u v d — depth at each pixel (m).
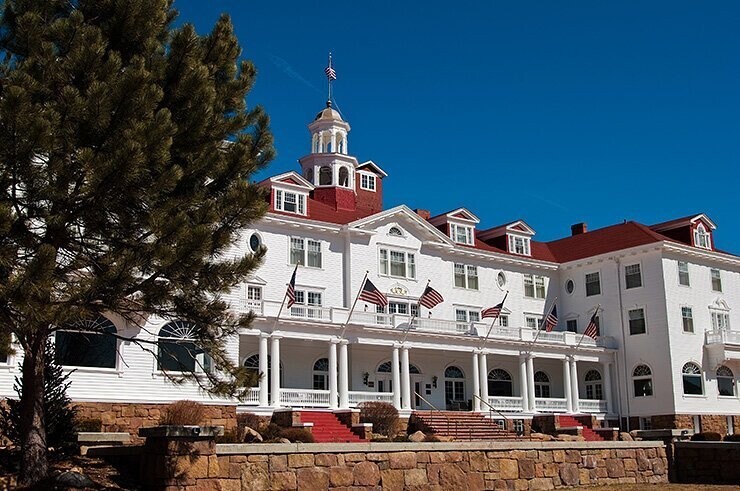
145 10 17.64
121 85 15.37
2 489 15.71
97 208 15.68
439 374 47.84
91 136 15.62
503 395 50.53
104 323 30.56
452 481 21.23
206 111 17.12
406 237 48.03
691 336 50.84
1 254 14.23
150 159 15.40
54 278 15.02
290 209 44.31
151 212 15.81
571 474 23.73
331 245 45.06
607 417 50.62
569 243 58.19
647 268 51.22
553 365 53.31
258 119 19.25
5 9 17.19
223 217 17.17
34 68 16.08
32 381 16.77
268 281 41.94
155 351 31.58
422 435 35.66
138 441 29.00
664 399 49.06
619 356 51.66
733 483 24.33
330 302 44.19
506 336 47.62
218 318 17.94
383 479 19.97
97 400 29.78
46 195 15.12
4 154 14.55
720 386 51.69
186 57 17.62
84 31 16.44
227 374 18.14
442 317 48.84
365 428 35.88
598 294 53.53
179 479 16.69
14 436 19.67
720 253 53.62
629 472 24.92
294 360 42.22
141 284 16.31
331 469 19.14
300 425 34.69
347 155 53.28
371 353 45.12
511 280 53.25
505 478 22.30
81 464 17.98
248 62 19.58
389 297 46.28
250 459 17.89
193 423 26.77
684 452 25.80
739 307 54.84
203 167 17.20
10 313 14.69
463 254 50.69
